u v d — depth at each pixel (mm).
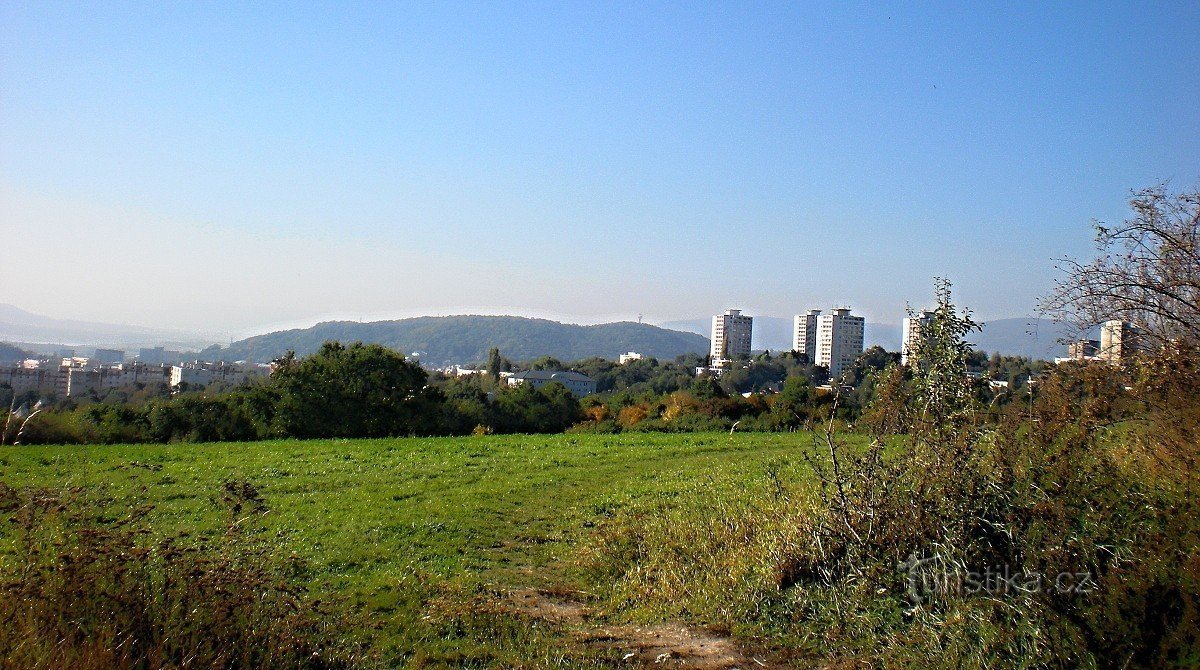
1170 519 6676
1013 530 7352
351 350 43438
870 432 9094
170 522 13141
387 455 24266
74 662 5621
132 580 6492
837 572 8117
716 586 8789
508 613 8711
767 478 15055
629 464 22203
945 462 8062
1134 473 7855
